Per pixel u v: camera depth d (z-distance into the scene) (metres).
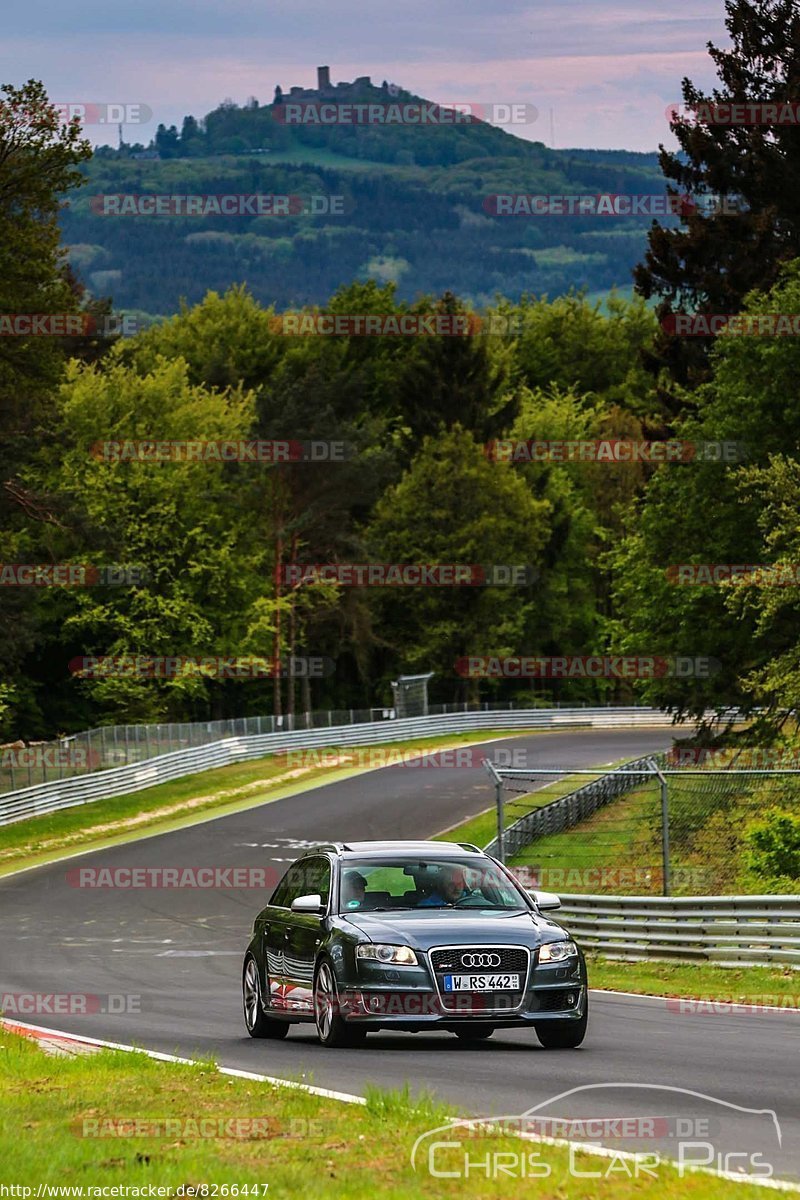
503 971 30.97
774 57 146.50
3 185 112.75
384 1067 28.77
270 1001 35.97
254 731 171.62
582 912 60.81
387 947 31.09
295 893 36.22
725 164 144.50
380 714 197.62
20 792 120.50
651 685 111.44
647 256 149.25
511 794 133.75
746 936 51.97
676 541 109.94
